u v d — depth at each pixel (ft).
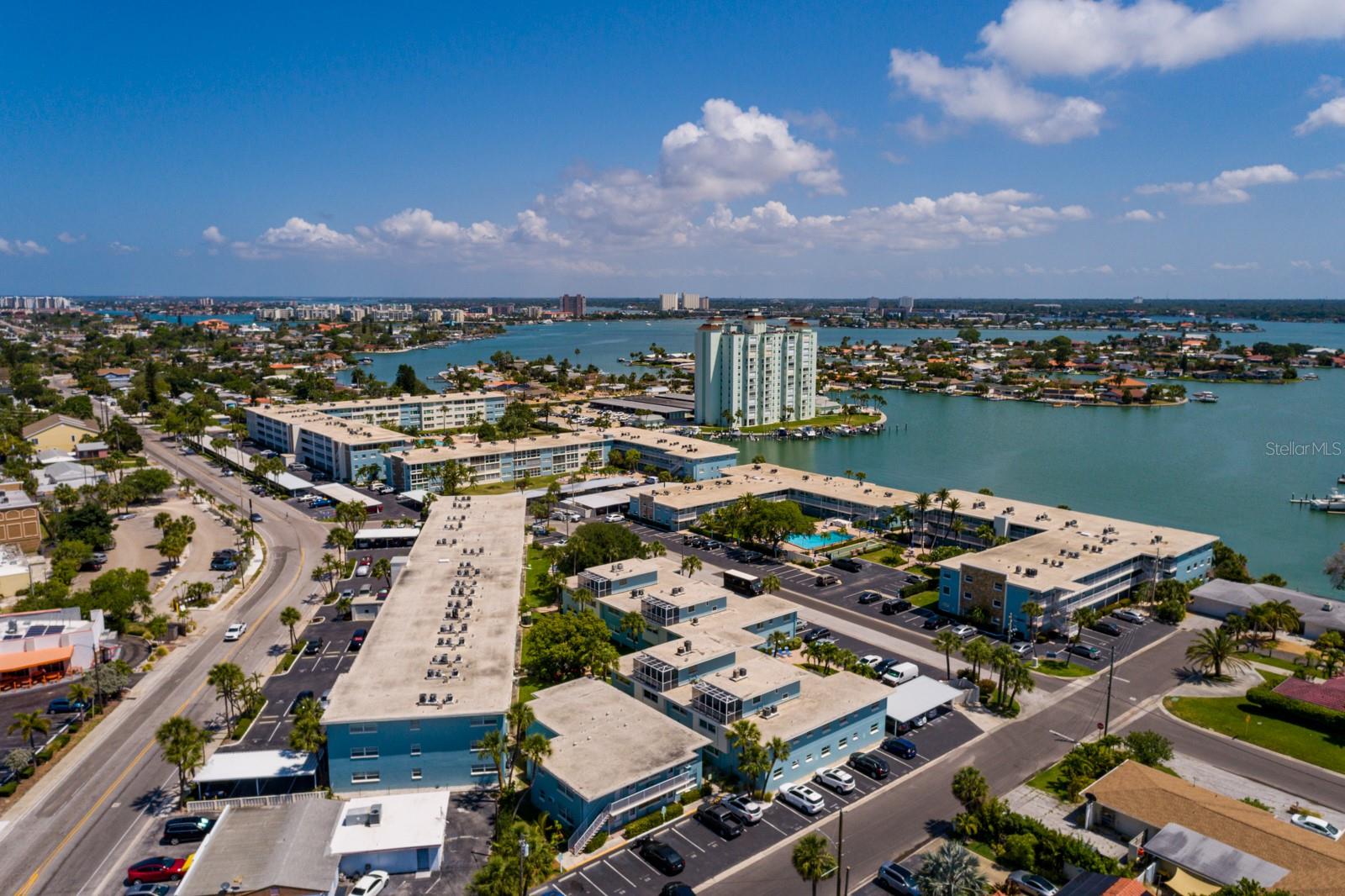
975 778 307.78
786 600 551.18
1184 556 565.12
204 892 254.88
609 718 352.49
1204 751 365.61
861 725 367.25
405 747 329.11
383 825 294.05
